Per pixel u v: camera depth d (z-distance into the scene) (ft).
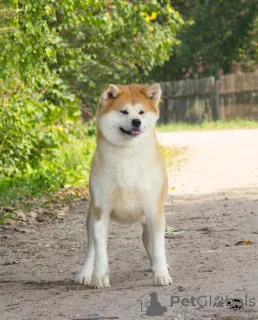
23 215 42.29
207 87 134.10
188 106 136.67
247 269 26.50
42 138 57.26
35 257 32.86
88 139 72.59
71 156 60.85
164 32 70.13
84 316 21.72
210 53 143.84
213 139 93.71
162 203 26.27
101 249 26.09
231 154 73.15
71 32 66.28
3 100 53.62
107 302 23.26
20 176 52.65
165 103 139.13
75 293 25.18
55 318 21.76
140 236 35.88
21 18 47.34
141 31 68.44
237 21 144.05
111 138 25.59
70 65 61.72
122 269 29.22
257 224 36.11
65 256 32.83
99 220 26.16
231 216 38.96
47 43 52.29
